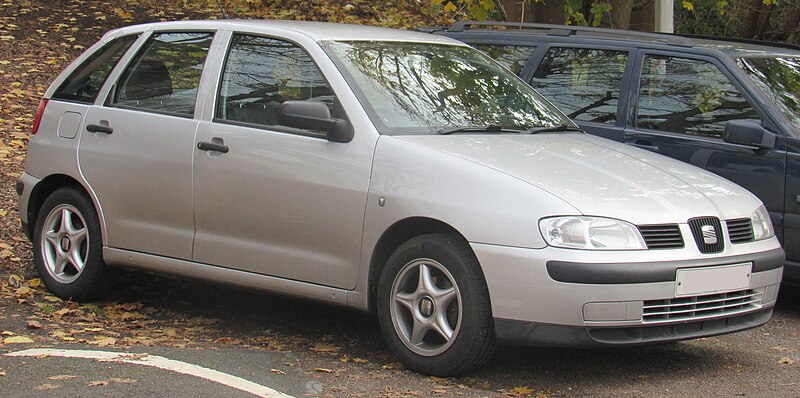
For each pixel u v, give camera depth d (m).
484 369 5.82
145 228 6.73
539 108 6.95
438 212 5.45
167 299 7.52
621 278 5.15
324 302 6.02
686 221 5.48
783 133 7.20
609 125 7.89
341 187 5.84
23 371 5.29
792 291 8.25
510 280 5.22
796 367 6.06
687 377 5.78
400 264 5.64
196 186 6.44
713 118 7.53
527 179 5.40
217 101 6.52
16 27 15.14
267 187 6.12
